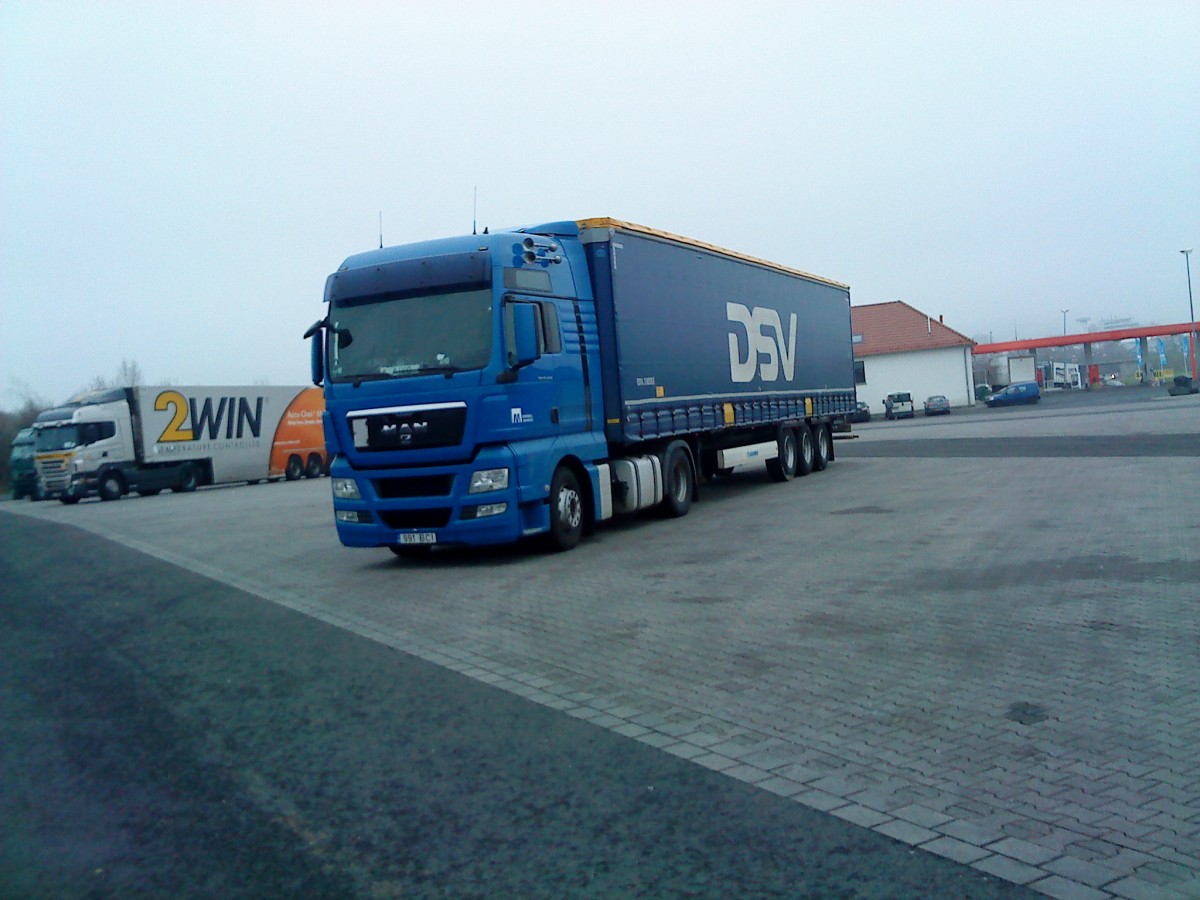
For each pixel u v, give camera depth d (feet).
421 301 40.78
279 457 141.38
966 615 27.71
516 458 40.14
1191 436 87.81
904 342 239.91
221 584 41.57
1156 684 20.94
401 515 40.93
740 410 61.11
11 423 216.13
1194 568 32.35
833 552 39.27
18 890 13.88
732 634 27.04
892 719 19.62
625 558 41.09
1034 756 17.33
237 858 14.66
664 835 14.83
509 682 23.66
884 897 12.70
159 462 124.16
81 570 50.49
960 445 100.63
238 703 23.09
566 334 44.01
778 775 17.06
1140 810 14.98
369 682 24.29
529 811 15.92
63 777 18.62
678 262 53.67
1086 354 314.76
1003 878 13.11
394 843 14.92
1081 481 59.26
